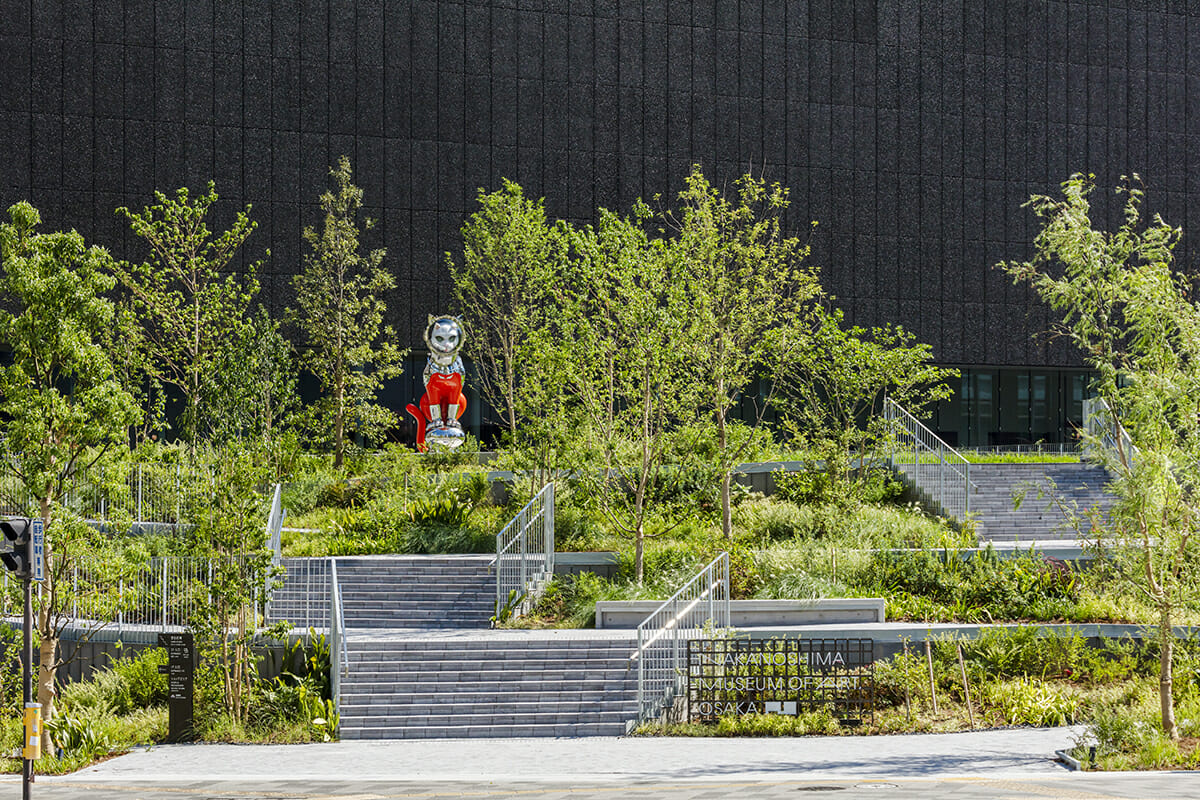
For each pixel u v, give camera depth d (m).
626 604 19.92
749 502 25.80
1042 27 46.12
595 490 22.47
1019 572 20.67
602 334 23.88
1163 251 15.25
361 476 28.53
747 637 17.84
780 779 12.59
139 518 21.62
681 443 23.92
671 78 42.34
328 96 39.72
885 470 26.70
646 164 41.97
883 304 43.88
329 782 13.00
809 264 43.09
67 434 16.39
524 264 32.91
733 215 25.92
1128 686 17.36
